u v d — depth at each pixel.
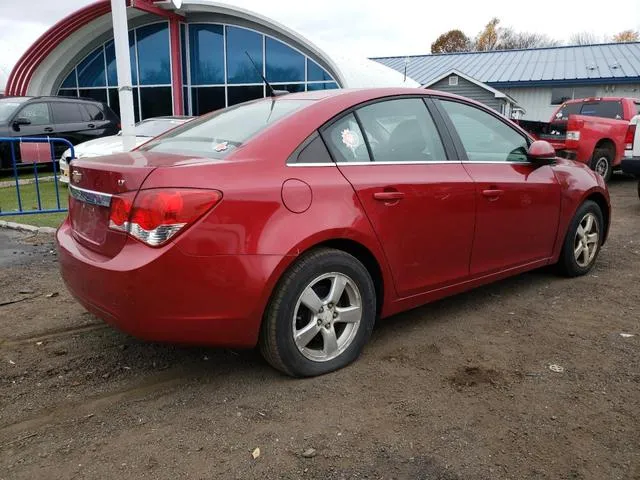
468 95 21.42
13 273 5.09
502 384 3.08
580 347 3.57
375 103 3.52
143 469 2.36
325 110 3.28
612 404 2.88
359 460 2.42
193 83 19.56
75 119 13.67
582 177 4.88
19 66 20.86
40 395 2.96
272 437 2.58
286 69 18.31
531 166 4.40
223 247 2.70
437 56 30.00
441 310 4.25
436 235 3.59
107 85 21.33
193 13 18.73
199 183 2.69
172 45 18.75
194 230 2.64
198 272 2.66
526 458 2.44
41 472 2.34
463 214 3.73
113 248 2.79
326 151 3.17
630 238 6.78
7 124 12.38
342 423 2.69
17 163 12.48
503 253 4.15
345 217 3.08
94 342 3.63
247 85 18.89
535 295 4.60
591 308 4.29
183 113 19.55
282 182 2.91
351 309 3.22
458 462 2.41
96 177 2.92
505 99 20.98
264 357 3.09
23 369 3.25
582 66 24.06
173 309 2.66
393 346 3.58
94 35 20.50
